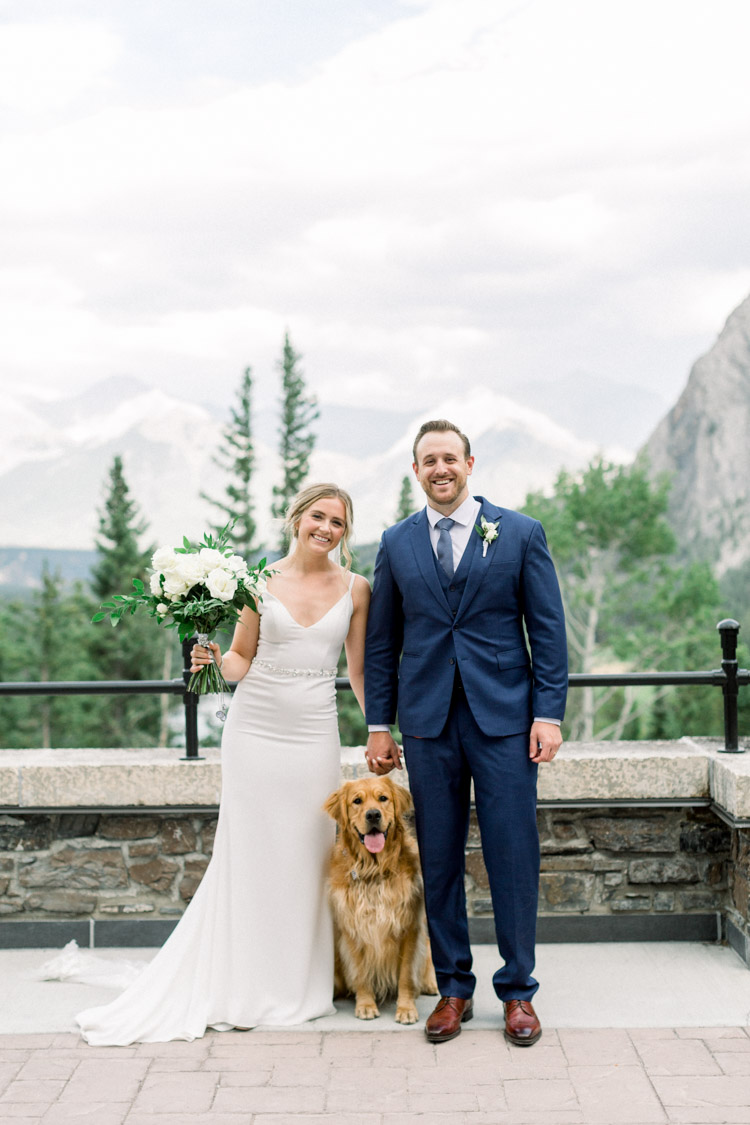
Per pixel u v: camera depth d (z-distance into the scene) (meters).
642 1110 2.73
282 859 3.43
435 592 3.30
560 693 3.26
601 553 38.69
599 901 4.10
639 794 3.96
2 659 46.66
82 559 181.12
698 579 37.16
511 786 3.23
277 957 3.41
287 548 3.64
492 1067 3.02
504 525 3.32
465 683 3.24
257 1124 2.71
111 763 4.04
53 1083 2.96
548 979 3.71
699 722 35.84
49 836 4.13
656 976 3.71
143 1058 3.13
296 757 3.45
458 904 3.34
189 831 4.11
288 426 52.88
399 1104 2.80
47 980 3.79
